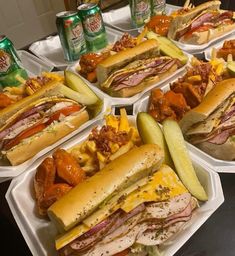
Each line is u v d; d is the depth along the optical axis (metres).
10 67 0.56
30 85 0.52
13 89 0.53
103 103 0.50
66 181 0.37
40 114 0.48
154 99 0.48
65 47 0.62
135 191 0.33
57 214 0.29
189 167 0.36
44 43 0.71
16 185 0.38
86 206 0.30
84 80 0.55
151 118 0.40
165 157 0.37
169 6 0.81
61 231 0.30
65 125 0.47
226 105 0.42
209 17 0.65
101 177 0.32
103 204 0.31
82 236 0.30
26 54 0.67
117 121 0.44
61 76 0.55
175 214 0.32
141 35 0.61
